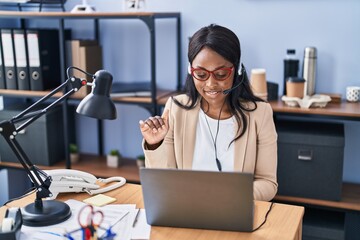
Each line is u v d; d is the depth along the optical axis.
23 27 3.05
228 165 1.83
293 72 2.49
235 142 1.83
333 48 2.48
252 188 1.27
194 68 1.71
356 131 2.52
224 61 1.68
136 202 1.56
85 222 1.39
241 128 1.83
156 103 2.50
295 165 2.30
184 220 1.36
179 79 2.77
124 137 3.01
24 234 1.32
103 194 1.63
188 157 1.86
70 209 1.46
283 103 2.40
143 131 1.62
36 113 1.39
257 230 1.37
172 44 2.78
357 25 2.43
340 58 2.48
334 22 2.46
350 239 2.55
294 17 2.52
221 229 1.36
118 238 1.30
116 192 1.65
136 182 2.61
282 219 1.44
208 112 1.89
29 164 1.43
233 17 2.62
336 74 2.50
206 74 1.70
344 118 2.19
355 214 2.39
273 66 2.60
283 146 2.30
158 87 2.86
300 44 2.53
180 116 1.89
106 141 3.05
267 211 1.49
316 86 2.54
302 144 2.26
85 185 1.62
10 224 1.27
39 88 2.71
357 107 2.30
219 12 2.64
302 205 2.33
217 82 1.71
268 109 1.88
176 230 1.36
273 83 2.48
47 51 2.73
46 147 2.75
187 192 1.32
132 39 2.87
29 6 2.93
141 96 2.57
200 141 1.87
